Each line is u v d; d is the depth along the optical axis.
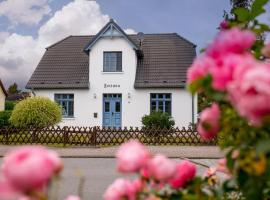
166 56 29.36
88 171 11.73
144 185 1.62
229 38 1.53
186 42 30.61
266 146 1.46
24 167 1.14
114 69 28.11
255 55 1.96
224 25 2.10
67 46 31.53
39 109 20.98
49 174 1.21
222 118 1.65
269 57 1.90
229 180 1.83
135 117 27.59
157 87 27.36
